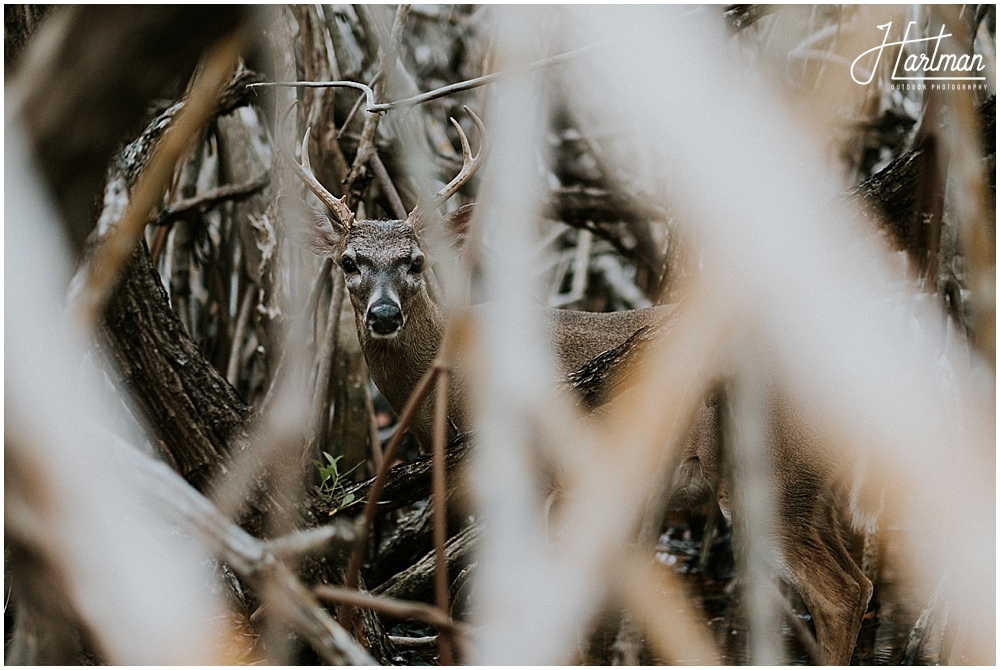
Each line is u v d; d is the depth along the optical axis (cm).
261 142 624
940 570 316
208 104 103
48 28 75
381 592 503
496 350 138
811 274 121
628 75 99
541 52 436
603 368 384
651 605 116
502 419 137
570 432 119
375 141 589
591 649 261
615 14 99
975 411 235
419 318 525
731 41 390
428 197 245
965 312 312
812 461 485
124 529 95
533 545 126
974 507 206
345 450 572
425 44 700
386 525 600
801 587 501
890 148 598
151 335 324
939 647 348
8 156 74
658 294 566
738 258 111
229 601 313
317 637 132
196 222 643
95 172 80
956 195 223
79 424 86
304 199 539
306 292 445
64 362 83
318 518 362
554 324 549
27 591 92
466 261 140
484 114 558
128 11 74
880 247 410
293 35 556
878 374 183
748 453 161
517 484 131
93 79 75
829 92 143
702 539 639
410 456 666
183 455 338
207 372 339
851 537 519
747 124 106
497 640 110
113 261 101
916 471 188
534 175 137
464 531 493
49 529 83
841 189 416
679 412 117
